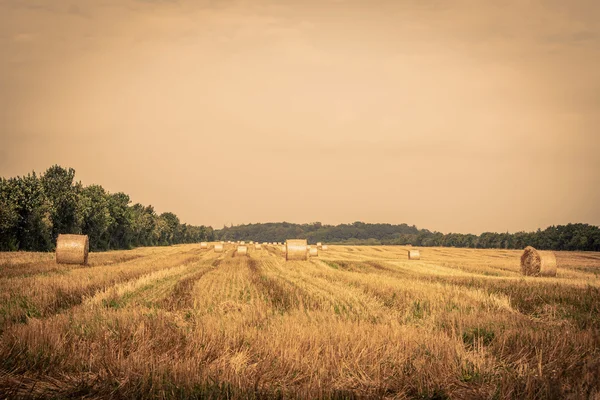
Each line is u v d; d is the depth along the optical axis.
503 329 12.90
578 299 19.36
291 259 50.09
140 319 13.06
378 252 87.62
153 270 33.16
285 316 14.62
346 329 12.12
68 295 18.86
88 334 11.66
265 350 10.63
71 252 35.06
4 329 11.91
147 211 129.88
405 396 8.73
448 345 10.78
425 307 17.72
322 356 10.27
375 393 8.67
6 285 20.23
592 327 13.87
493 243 148.12
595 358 9.98
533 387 8.62
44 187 64.50
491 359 10.23
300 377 9.34
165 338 11.53
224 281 27.62
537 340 11.45
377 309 17.19
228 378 8.91
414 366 9.73
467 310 16.78
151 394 8.24
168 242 144.88
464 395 8.70
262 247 105.00
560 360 10.07
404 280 27.06
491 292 21.97
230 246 112.88
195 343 11.12
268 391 8.59
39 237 58.97
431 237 178.62
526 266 36.12
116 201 87.94
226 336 11.69
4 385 8.53
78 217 65.56
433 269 40.09
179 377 8.78
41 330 11.08
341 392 8.59
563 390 8.39
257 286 25.00
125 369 9.21
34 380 8.94
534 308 18.08
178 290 22.92
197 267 39.03
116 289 21.08
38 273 28.03
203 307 17.33
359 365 9.83
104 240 82.69
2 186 54.94
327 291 22.58
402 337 11.45
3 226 52.53
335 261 51.34
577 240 118.56
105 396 8.29
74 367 9.57
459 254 84.94
